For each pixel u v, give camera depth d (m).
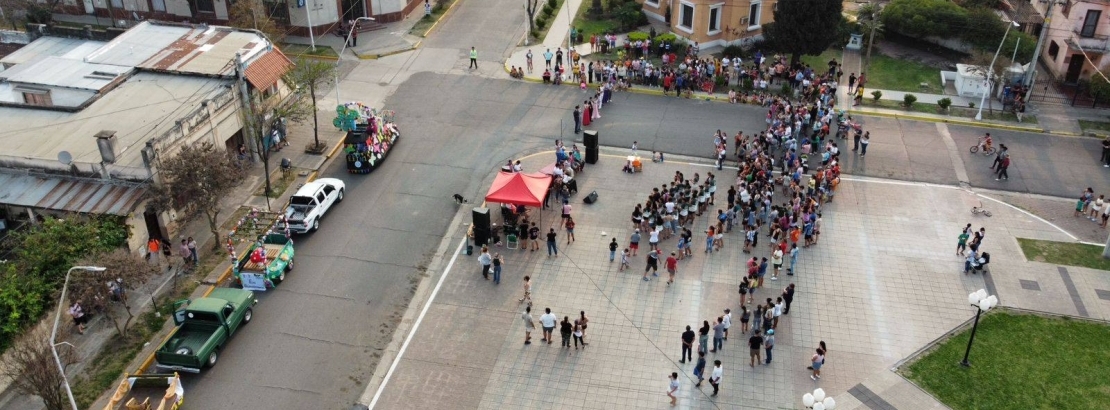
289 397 29.08
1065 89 53.47
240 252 36.41
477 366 30.62
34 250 31.22
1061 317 33.22
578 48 58.59
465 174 43.19
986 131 48.56
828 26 52.28
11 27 60.34
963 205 41.19
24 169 36.06
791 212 37.75
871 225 39.31
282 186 41.66
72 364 29.48
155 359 29.86
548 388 29.56
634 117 49.41
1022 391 29.47
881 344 31.64
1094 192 42.47
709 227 38.69
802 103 49.50
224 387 29.36
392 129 45.69
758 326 30.89
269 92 44.84
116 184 35.50
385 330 32.41
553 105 50.72
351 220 39.28
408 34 60.50
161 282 34.53
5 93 44.22
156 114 39.72
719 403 28.86
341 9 60.19
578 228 38.72
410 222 39.22
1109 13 50.81
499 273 34.81
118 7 61.94
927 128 48.84
